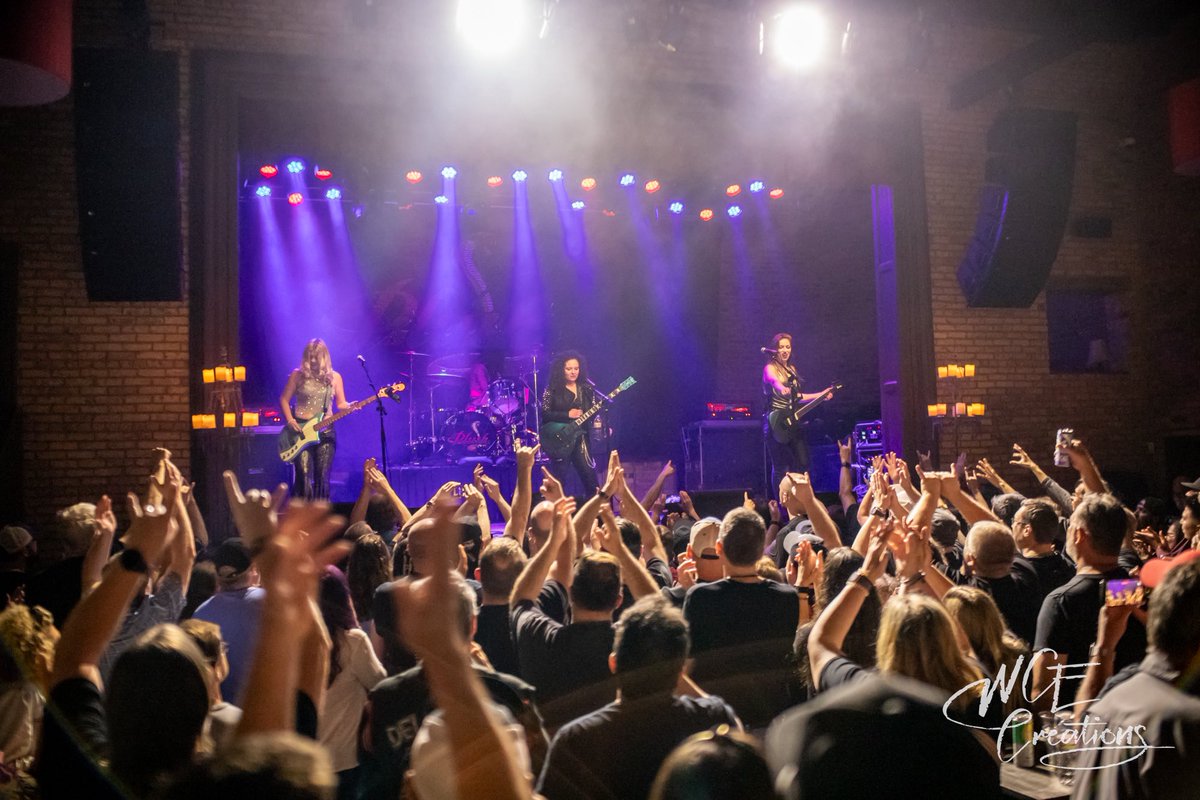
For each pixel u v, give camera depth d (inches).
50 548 270.2
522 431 413.7
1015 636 110.0
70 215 277.7
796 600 107.9
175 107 273.4
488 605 110.1
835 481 417.7
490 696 80.4
